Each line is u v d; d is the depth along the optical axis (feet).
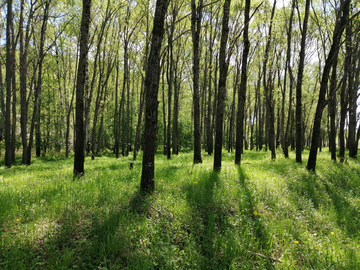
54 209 16.21
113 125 112.78
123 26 65.62
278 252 13.79
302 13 56.85
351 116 62.59
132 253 12.30
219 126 30.99
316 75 87.92
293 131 95.50
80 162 28.48
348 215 19.25
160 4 18.79
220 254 13.05
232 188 22.16
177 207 16.99
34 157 83.30
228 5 30.91
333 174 33.30
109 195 19.25
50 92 80.79
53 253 11.79
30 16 50.60
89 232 13.83
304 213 18.94
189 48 68.90
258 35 48.08
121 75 115.24
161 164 41.88
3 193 20.47
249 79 88.58
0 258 11.21
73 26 62.95
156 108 19.93
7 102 52.06
